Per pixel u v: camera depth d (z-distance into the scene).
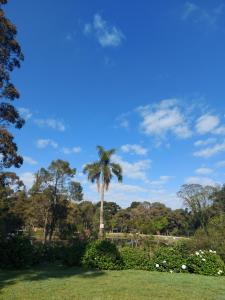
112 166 41.34
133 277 12.37
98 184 41.09
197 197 53.00
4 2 13.09
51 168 42.09
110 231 70.44
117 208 84.06
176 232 63.91
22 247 14.64
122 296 8.85
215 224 19.47
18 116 14.02
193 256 14.74
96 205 70.62
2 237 14.85
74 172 42.72
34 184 41.81
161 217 70.94
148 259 14.92
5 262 14.32
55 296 8.63
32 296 8.58
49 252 16.27
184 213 62.06
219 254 16.28
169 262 14.63
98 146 41.97
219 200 52.75
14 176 21.94
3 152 13.84
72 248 15.62
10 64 13.43
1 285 10.16
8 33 13.08
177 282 11.46
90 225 56.94
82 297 8.59
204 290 10.04
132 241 26.28
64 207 42.22
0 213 30.56
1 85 12.99
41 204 41.34
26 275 12.46
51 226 40.91
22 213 40.22
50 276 12.28
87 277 12.15
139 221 68.12
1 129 13.57
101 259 14.61
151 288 10.15
